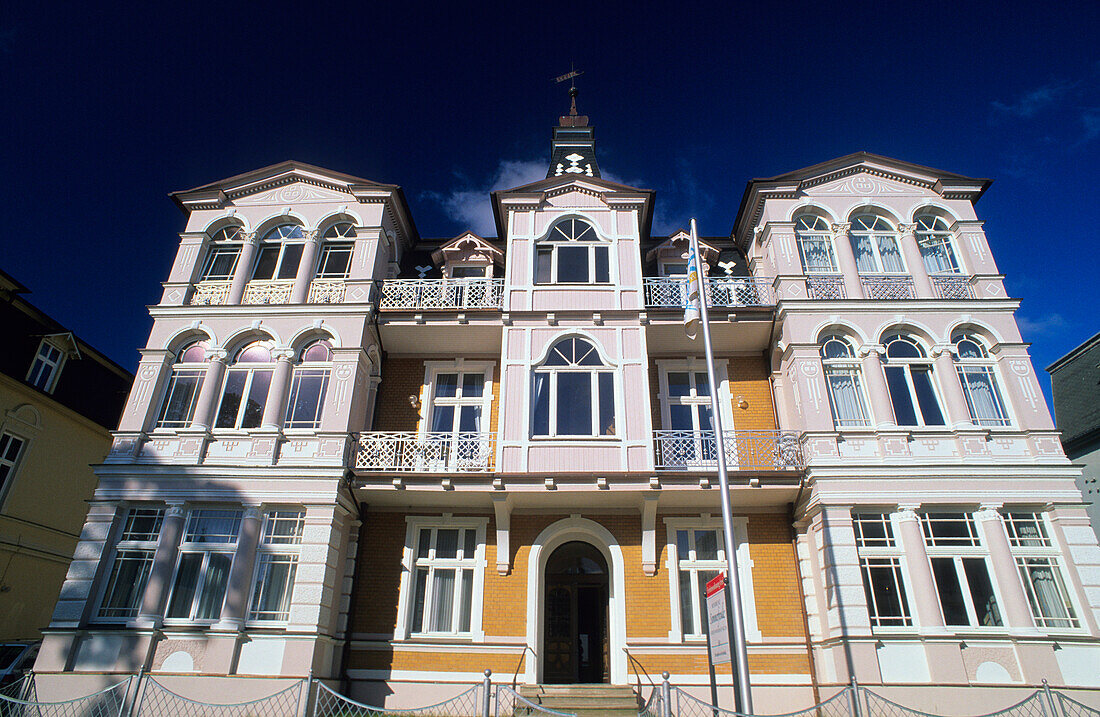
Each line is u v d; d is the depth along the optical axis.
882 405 13.14
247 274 15.19
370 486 12.77
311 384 13.85
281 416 13.44
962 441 12.71
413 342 15.18
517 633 12.55
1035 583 11.86
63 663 11.30
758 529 13.45
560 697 11.39
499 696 11.85
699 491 12.67
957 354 13.77
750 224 16.39
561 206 15.92
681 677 12.12
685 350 15.43
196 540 12.50
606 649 12.93
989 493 12.23
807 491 12.63
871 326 13.89
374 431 14.66
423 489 12.73
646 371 13.77
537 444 13.10
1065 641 11.16
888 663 11.09
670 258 16.39
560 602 13.47
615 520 13.42
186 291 14.89
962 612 11.58
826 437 12.79
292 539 12.53
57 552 18.66
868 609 11.53
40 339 18.25
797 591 12.91
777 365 14.77
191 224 15.79
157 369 13.91
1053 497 12.18
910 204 15.50
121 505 12.70
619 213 15.82
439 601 13.07
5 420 17.08
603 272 15.20
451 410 14.98
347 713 11.56
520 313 14.32
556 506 13.47
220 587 12.16
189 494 12.61
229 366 14.11
